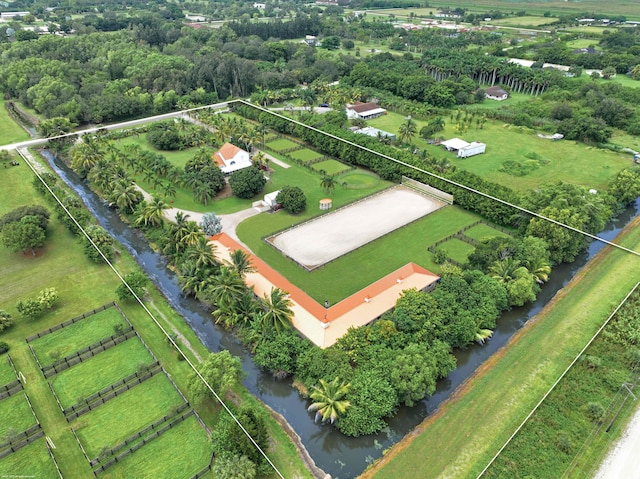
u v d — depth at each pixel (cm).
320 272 9006
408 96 19888
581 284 8725
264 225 10700
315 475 5450
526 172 13300
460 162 14112
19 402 6372
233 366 6412
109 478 5362
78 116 17150
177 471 5428
